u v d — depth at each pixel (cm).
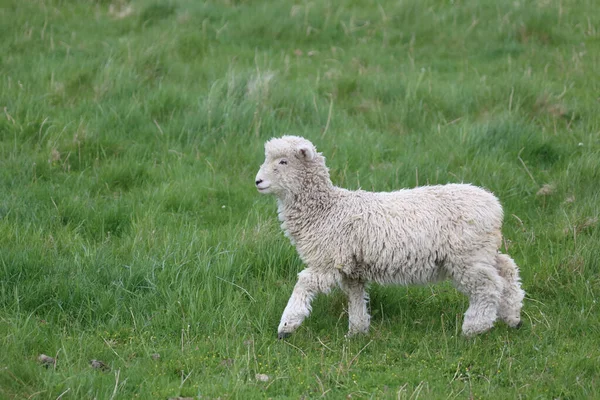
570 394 806
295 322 908
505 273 936
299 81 1780
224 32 2133
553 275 1073
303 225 927
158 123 1537
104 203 1261
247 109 1527
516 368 861
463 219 884
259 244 1122
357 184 1317
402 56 2009
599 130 1498
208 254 1101
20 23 2016
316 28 2191
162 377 839
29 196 1239
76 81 1669
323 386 823
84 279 1013
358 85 1750
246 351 902
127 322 967
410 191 933
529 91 1634
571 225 1176
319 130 1521
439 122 1576
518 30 2089
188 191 1294
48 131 1445
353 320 949
